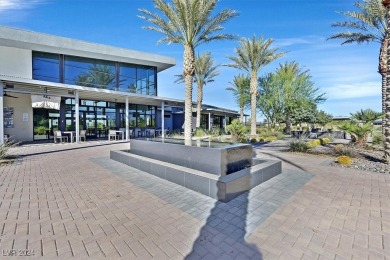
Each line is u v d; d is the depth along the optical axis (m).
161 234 2.86
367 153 9.78
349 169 6.60
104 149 11.10
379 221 3.21
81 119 17.41
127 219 3.28
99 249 2.52
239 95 28.33
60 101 15.29
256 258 2.37
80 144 13.27
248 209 3.64
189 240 2.72
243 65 19.05
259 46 17.80
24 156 8.86
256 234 2.86
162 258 2.37
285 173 6.07
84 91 13.87
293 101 24.44
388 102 7.33
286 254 2.44
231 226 3.07
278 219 3.28
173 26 12.46
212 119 30.81
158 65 20.27
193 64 12.84
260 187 4.79
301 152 10.13
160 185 4.95
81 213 3.48
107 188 4.73
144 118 21.31
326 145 13.00
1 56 13.70
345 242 2.67
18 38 13.20
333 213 3.48
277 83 25.34
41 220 3.23
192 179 4.60
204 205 3.81
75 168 6.68
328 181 5.27
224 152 4.73
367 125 11.43
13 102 14.14
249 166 5.61
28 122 14.74
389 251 2.49
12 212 3.50
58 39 14.49
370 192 4.48
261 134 19.91
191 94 12.96
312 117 24.05
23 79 10.99
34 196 4.23
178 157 5.70
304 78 24.80
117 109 19.47
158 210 3.60
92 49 15.84
